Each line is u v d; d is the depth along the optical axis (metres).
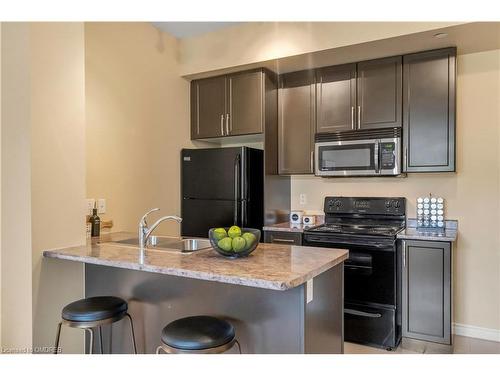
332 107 3.31
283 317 1.66
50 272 2.07
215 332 1.54
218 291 1.84
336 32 2.87
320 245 3.04
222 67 3.38
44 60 2.04
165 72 3.43
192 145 3.79
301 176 3.79
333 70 3.31
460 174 3.08
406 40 2.72
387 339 2.76
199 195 3.51
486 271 2.99
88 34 2.69
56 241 2.10
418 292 2.73
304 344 1.60
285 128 3.55
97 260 1.83
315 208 3.71
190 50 3.55
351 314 2.89
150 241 2.56
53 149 2.09
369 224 3.36
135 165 3.11
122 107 2.98
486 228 2.99
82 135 2.27
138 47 3.14
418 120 2.96
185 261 1.75
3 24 2.01
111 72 2.88
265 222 3.41
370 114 3.14
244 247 1.77
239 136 3.57
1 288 2.05
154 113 3.30
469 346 2.81
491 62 2.96
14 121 2.00
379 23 2.71
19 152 2.00
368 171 3.11
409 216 3.29
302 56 3.06
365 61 3.16
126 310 1.96
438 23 2.52
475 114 3.02
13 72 2.00
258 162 3.51
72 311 1.80
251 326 1.75
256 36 3.21
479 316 3.01
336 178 3.60
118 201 2.94
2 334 2.07
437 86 2.89
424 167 2.95
